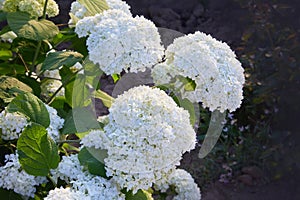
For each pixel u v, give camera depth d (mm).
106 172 1590
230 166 3947
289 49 4402
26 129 1582
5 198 1667
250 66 4480
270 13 4750
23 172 1646
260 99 4230
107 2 1966
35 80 2008
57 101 2043
